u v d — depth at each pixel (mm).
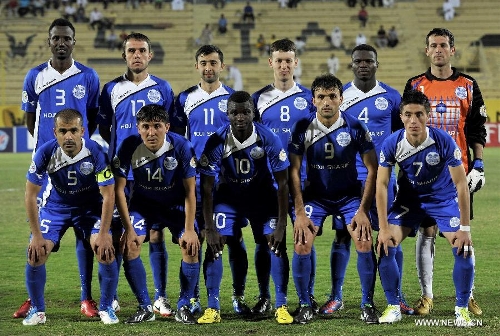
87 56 32656
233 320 5918
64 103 6594
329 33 34562
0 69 31984
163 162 5883
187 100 6785
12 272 8070
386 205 5773
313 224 5953
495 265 8109
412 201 5844
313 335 5344
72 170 5828
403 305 6152
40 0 33812
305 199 6117
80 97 6621
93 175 5891
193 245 5871
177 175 5965
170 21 34594
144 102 6680
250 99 5754
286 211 5879
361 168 6414
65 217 5992
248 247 9617
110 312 5867
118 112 6680
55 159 5805
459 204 5652
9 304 6590
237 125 5738
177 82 32750
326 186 6016
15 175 19438
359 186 6094
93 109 6777
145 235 5980
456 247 5656
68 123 5680
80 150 5816
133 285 5887
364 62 6453
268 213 6016
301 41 33219
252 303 6590
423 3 35688
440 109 6477
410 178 5777
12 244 9906
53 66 6621
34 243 5785
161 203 6074
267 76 32469
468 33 34688
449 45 6438
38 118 6609
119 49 32938
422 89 6562
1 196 15266
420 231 6301
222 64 6758
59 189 5914
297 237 5816
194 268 5941
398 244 5922
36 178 5805
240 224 6074
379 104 6523
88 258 6301
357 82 6574
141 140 5910
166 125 5844
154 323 5824
